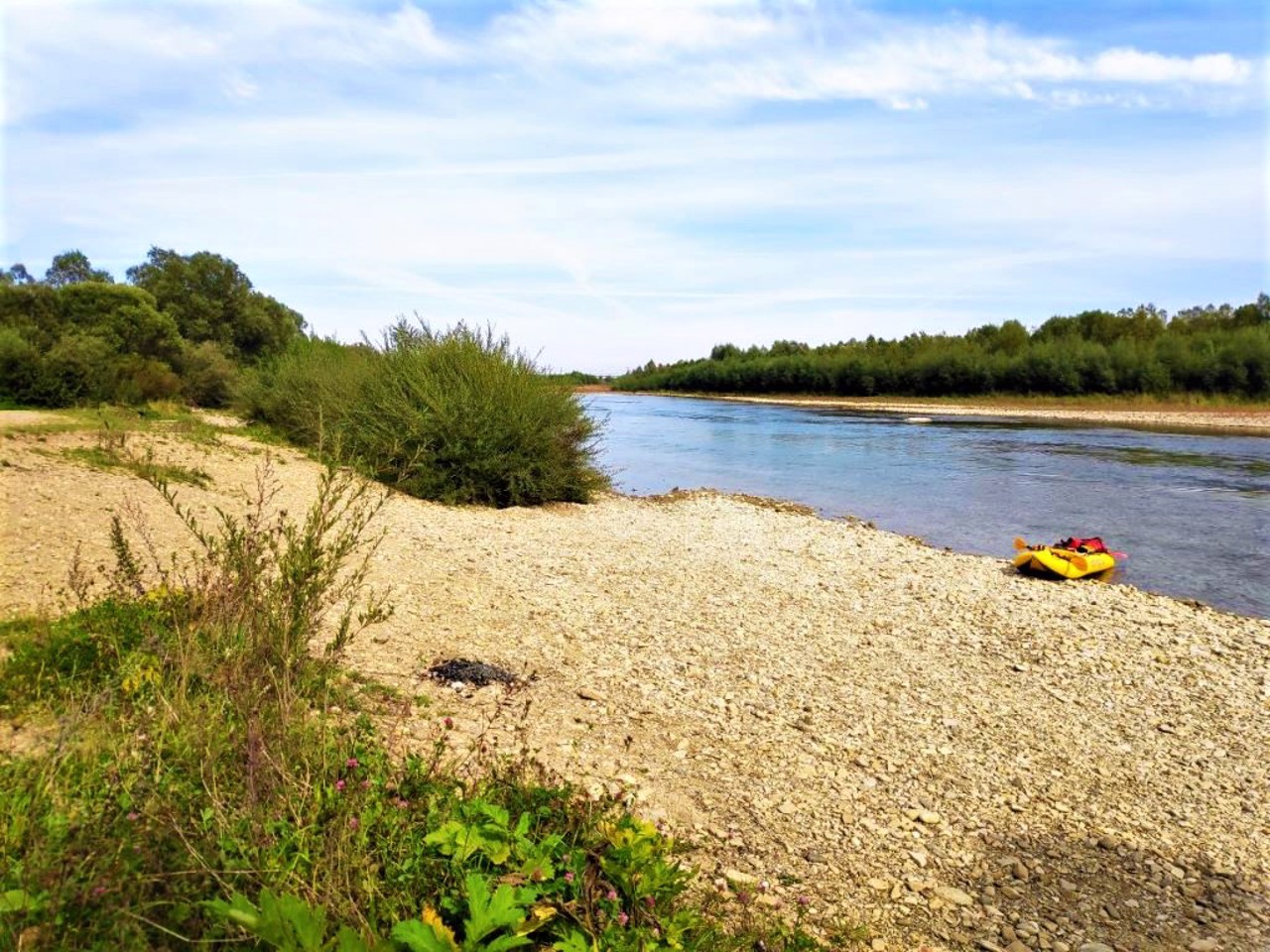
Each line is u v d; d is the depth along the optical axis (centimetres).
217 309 4612
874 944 388
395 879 299
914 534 1655
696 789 508
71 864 242
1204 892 463
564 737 545
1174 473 2427
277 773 321
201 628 418
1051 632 934
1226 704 742
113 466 1060
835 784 544
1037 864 479
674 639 804
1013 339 7200
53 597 572
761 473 2562
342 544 420
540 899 310
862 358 7512
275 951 249
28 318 3166
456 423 1476
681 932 324
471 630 736
